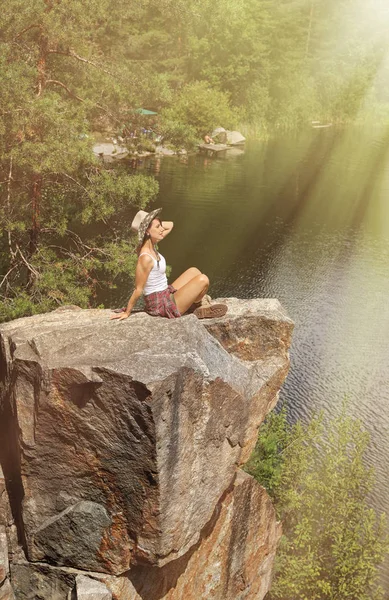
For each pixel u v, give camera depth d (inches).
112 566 256.5
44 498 259.0
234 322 311.6
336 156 2711.6
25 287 816.3
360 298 1311.5
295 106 3329.2
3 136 719.7
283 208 1904.5
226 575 327.6
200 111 2583.7
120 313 276.5
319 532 615.5
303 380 982.4
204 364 252.7
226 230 1668.3
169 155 2383.1
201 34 2723.9
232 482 315.9
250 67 2947.8
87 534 255.3
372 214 1913.1
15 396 254.4
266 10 3058.6
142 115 911.7
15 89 700.0
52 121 711.1
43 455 253.3
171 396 239.1
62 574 260.2
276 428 665.0
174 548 258.8
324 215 1878.7
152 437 236.7
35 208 812.6
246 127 2965.1
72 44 811.4
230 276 1390.3
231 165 2365.9
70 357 248.1
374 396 941.2
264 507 344.5
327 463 638.5
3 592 247.1
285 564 586.2
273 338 313.9
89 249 882.1
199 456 259.8
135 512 249.1
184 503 257.9
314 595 593.9
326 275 1432.1
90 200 836.6
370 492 704.4
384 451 799.7
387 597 591.2
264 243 1604.3
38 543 261.0
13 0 733.3
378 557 577.3
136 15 860.6
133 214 1529.3
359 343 1109.7
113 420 240.4
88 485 253.3
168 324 265.7
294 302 1273.4
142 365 238.8
